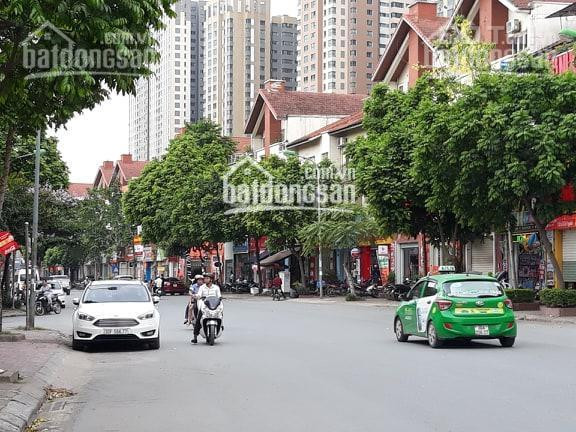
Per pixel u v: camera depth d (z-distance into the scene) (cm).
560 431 792
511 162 2386
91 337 1795
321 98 6706
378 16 15925
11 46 1050
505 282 3400
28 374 1279
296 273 6231
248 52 15638
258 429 846
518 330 2156
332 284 5238
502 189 2448
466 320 1653
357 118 5125
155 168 7069
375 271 5119
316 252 5269
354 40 15725
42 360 1509
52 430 884
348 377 1242
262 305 4147
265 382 1218
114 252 9006
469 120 2452
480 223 2748
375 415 907
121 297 1939
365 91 15862
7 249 2723
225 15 15475
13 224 4066
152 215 7025
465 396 1025
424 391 1077
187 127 7212
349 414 919
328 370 1338
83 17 929
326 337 2041
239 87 15488
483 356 1501
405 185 3228
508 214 2700
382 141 3322
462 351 1611
